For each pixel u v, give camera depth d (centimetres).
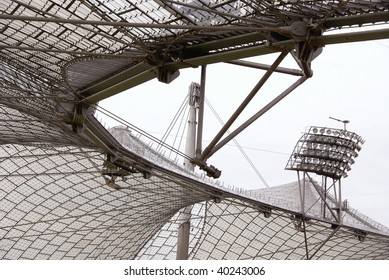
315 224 6481
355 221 6850
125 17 2930
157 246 7562
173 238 7550
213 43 2922
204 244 7381
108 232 6844
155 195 5994
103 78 3553
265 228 7162
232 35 2886
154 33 2975
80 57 3294
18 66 3562
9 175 5850
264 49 2802
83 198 6344
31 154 5788
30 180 6116
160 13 2841
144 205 6206
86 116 4000
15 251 6712
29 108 3959
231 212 6988
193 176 5594
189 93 6525
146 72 3156
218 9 2748
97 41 3181
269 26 2664
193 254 7456
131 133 5553
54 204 6412
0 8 3058
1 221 6462
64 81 3603
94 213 6381
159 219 6775
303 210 6312
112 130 5462
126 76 3409
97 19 2970
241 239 7288
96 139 4384
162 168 5119
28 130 4709
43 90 3772
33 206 6394
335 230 6519
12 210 6350
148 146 5619
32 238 6669
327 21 2600
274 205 6125
